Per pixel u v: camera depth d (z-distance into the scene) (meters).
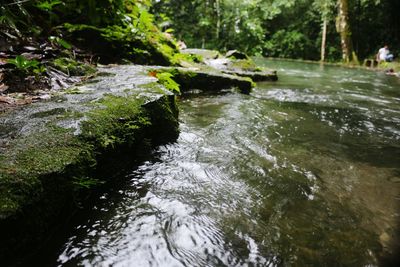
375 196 2.01
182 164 2.33
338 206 1.88
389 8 19.06
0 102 2.32
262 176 2.21
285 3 22.14
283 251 1.48
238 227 1.64
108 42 4.95
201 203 1.83
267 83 7.27
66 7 4.77
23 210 1.28
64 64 3.49
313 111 4.39
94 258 1.38
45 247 1.40
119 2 5.26
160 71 4.39
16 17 3.79
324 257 1.45
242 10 21.58
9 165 1.41
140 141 2.36
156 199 1.85
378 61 15.24
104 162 1.92
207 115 3.66
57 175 1.49
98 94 2.63
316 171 2.35
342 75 10.29
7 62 2.78
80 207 1.65
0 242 1.19
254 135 3.09
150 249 1.45
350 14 20.02
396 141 3.20
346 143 3.05
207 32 22.61
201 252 1.46
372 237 1.61
